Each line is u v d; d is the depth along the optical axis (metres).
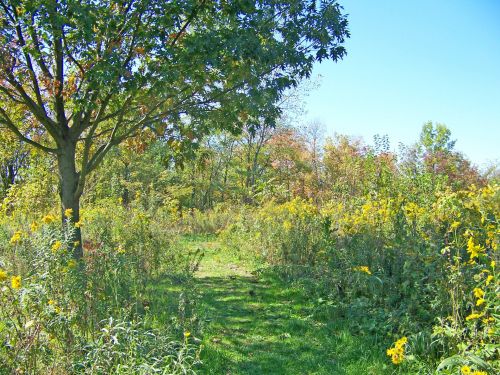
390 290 5.70
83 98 7.46
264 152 33.12
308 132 34.12
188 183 27.72
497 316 3.97
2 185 17.61
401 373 4.37
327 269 7.13
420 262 5.70
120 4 7.55
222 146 30.34
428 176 10.84
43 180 12.36
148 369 3.58
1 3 7.39
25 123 9.79
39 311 3.71
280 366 4.78
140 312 5.61
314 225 9.03
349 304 6.17
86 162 8.41
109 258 5.53
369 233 6.99
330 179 28.81
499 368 3.69
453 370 3.89
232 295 7.34
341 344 5.24
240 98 8.05
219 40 7.42
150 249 7.46
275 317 6.29
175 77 7.23
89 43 7.45
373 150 13.31
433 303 4.96
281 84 7.90
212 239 14.53
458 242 5.22
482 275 4.39
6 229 8.52
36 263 4.20
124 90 7.65
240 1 7.63
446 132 35.22
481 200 6.46
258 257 9.95
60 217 8.51
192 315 5.43
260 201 18.45
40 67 8.12
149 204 15.55
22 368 3.52
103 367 3.65
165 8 7.44
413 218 6.70
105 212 10.23
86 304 4.32
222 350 5.10
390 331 5.16
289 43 7.85
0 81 8.33
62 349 3.87
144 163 23.94
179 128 8.95
